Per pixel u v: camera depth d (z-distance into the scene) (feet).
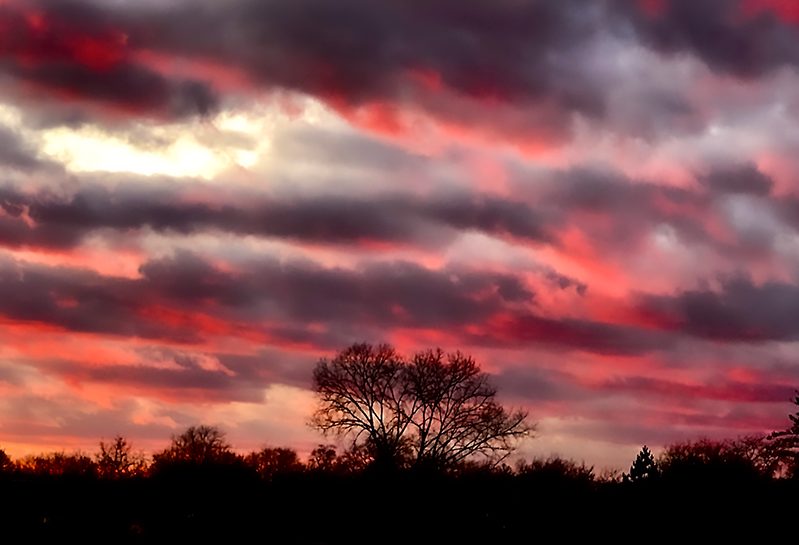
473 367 356.38
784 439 293.84
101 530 264.93
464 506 296.10
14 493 272.31
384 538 289.12
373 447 331.77
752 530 246.47
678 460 271.08
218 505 286.66
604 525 270.87
